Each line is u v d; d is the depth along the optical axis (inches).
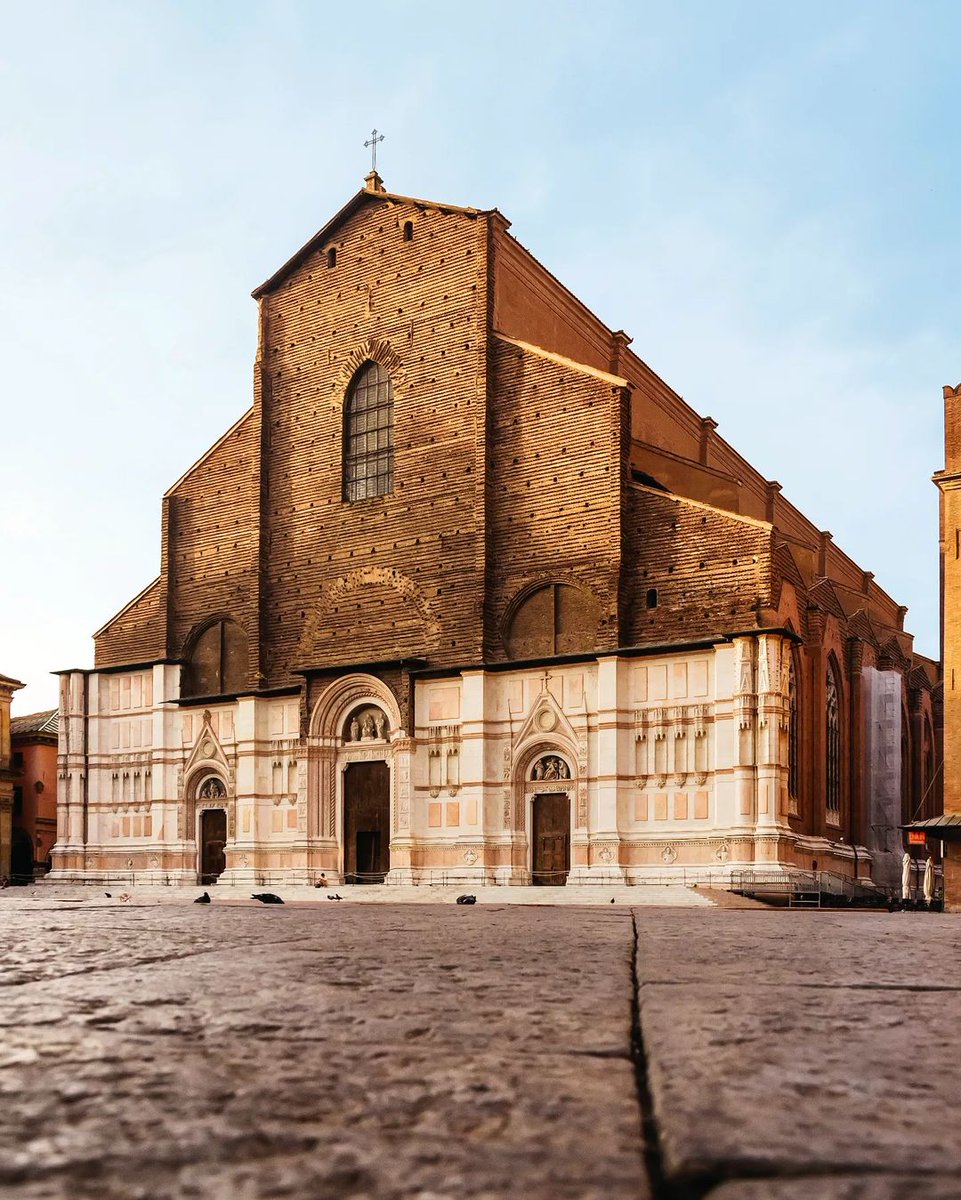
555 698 2411.4
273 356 2928.2
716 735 2247.8
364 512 2723.9
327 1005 274.8
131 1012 258.7
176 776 2881.4
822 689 2443.4
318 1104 166.2
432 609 2583.7
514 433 2556.6
